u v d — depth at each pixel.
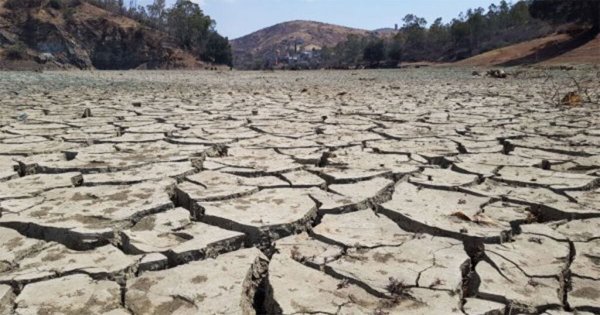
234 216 2.92
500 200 3.34
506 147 5.34
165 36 66.75
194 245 2.50
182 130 6.09
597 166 4.27
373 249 2.54
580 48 33.34
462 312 1.94
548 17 36.12
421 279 2.20
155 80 20.39
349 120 7.17
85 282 2.17
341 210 3.12
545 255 2.46
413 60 65.19
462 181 3.76
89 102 9.67
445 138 5.63
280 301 2.02
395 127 6.48
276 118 7.34
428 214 3.01
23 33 55.88
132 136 5.61
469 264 2.41
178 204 3.44
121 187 3.52
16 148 4.89
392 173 3.94
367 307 1.98
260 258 2.50
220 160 4.43
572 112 8.11
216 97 11.21
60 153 4.66
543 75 20.66
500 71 21.06
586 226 2.86
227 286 2.16
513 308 1.99
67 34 58.19
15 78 19.22
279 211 3.02
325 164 4.34
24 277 2.18
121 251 2.48
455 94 12.23
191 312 1.95
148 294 2.08
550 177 3.87
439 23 66.19
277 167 4.13
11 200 3.20
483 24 57.00
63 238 2.65
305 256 2.45
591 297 2.07
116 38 61.56
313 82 19.69
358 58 74.69
